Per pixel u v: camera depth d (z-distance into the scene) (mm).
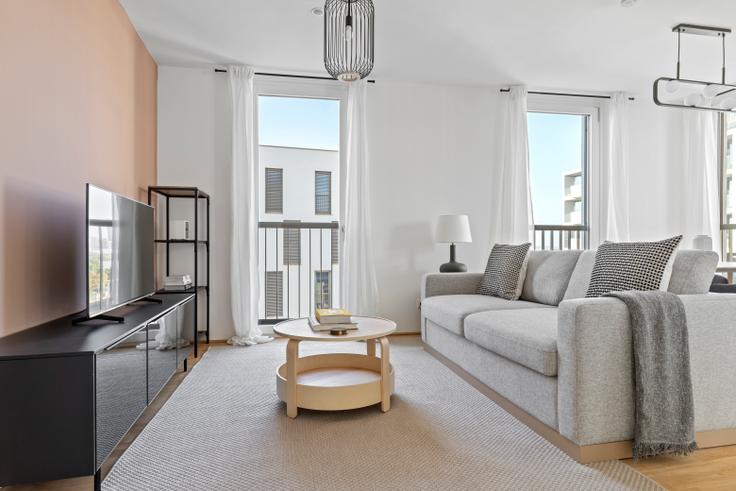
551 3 3086
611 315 1782
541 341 1969
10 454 1456
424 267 4504
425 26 3393
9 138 1813
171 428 2129
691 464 1764
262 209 4484
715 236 4891
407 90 4488
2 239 1776
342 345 3896
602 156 4930
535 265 3363
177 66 4059
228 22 3307
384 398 2316
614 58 3979
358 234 4254
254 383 2838
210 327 4086
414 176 4488
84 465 1489
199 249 4102
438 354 3408
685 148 5004
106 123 2828
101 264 2145
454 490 1578
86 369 1496
